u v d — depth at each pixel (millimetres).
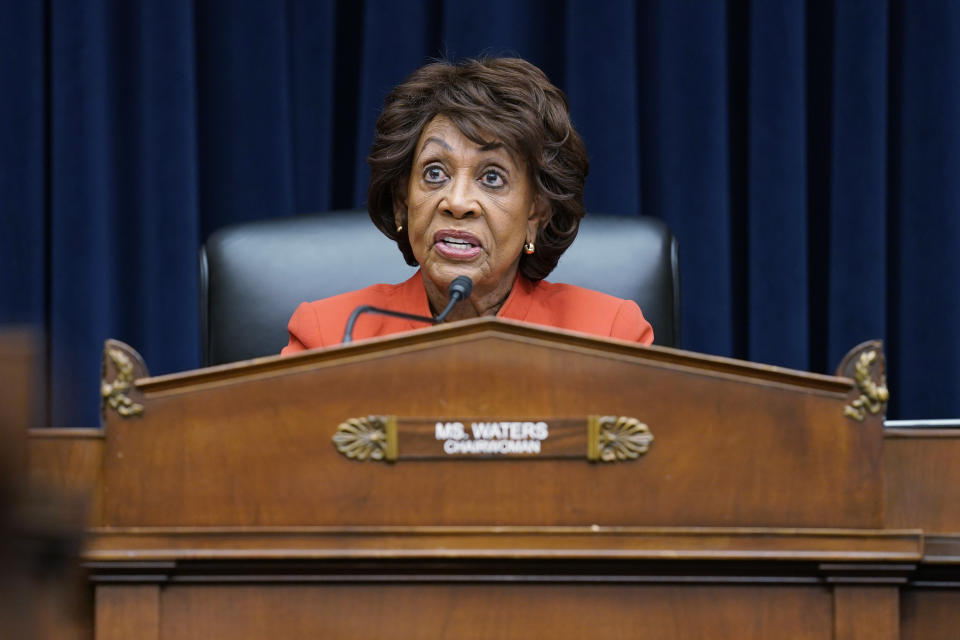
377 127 5586
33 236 8594
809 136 9297
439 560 3283
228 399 3320
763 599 3354
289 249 6426
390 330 5500
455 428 3320
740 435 3340
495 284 5398
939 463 3441
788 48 8781
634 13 8781
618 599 3338
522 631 3318
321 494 3309
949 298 8797
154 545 3246
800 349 8805
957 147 8797
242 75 8656
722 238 8797
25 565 1007
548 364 3334
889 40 9109
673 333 6375
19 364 1053
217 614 3307
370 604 3322
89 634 3352
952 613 3447
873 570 3301
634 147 8703
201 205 8773
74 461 3322
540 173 5434
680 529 3287
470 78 5375
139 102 8648
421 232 5305
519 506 3316
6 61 8547
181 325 8484
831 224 8945
